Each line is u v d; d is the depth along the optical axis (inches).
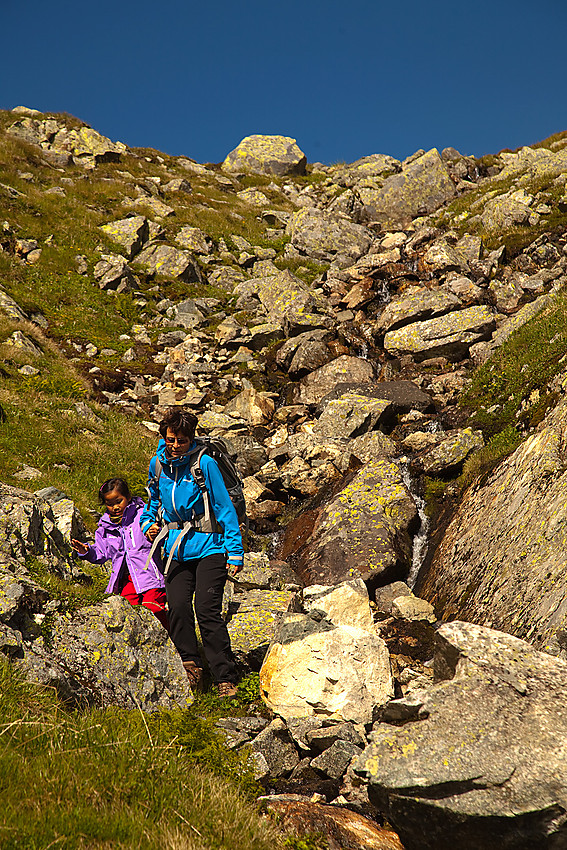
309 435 584.4
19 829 117.0
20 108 1515.7
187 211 1232.2
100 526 265.4
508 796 135.7
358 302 847.1
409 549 415.2
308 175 1745.8
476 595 303.3
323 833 146.6
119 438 542.9
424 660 286.2
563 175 1074.7
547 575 255.0
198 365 740.7
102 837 121.9
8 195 1027.3
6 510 261.0
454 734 147.4
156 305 891.4
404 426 585.3
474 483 421.4
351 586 283.9
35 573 232.1
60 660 193.2
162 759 156.5
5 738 143.6
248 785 172.9
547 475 310.7
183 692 220.7
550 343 548.4
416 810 141.6
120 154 1485.0
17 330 676.7
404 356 711.7
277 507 517.7
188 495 237.1
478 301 757.9
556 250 850.1
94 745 151.9
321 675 221.6
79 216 1061.8
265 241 1184.2
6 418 486.6
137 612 227.1
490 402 558.3
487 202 1072.8
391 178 1289.4
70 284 880.3
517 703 150.7
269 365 767.1
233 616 301.9
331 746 199.6
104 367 719.7
